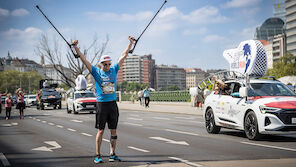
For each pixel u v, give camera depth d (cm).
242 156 804
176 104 4775
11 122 2219
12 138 1300
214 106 1307
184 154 852
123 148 973
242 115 1134
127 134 1332
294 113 1020
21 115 2589
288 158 765
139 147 989
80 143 1110
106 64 737
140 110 3481
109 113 746
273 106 1032
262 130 1044
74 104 3075
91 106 3050
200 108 3384
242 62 1527
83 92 3192
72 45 729
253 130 1084
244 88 1116
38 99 4431
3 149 1012
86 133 1421
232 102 1195
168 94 5031
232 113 1191
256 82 1201
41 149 998
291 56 11306
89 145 1059
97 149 757
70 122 2078
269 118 1028
